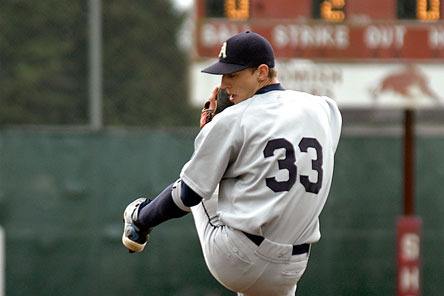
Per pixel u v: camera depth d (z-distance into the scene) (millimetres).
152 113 48125
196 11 37906
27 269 40781
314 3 38469
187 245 41188
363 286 41469
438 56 38562
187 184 15984
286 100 16109
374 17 38500
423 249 41688
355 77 38531
